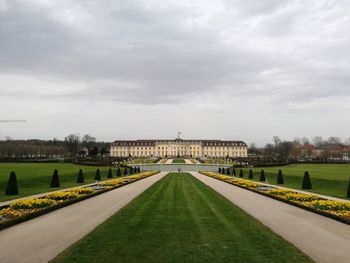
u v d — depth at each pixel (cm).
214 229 1919
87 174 6856
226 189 4369
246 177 7212
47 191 3866
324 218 2294
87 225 2038
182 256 1441
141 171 10775
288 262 1372
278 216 2367
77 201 3023
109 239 1692
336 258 1435
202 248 1552
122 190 4162
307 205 2695
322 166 10669
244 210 2612
